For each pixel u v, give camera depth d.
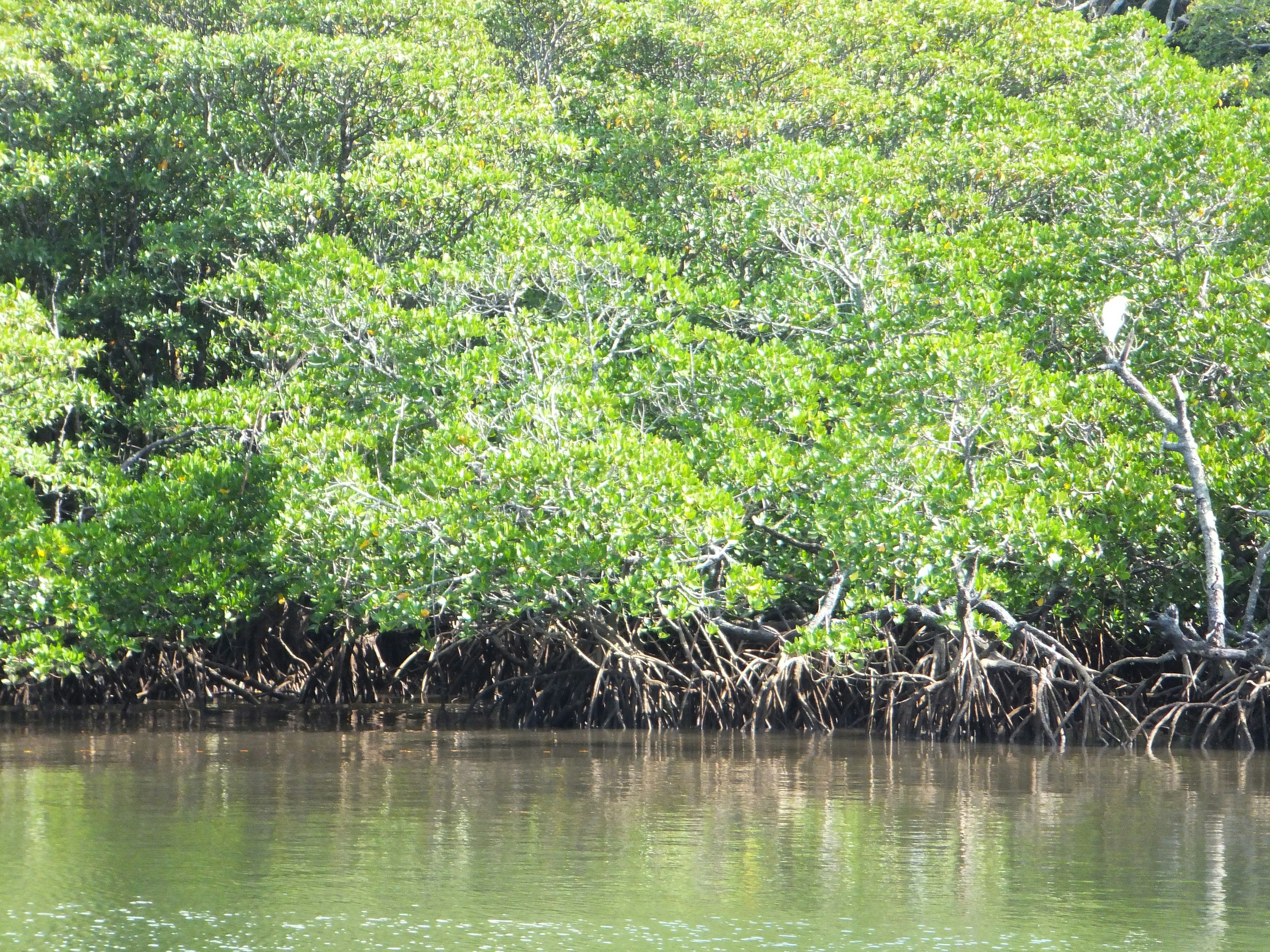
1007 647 34.59
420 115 47.53
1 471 36.94
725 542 32.84
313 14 49.81
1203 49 66.69
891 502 31.28
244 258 45.12
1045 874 18.77
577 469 31.70
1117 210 37.31
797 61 52.59
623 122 50.44
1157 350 34.84
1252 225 36.25
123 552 35.81
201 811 23.48
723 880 18.34
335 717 40.38
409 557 32.66
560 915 16.52
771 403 35.03
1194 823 22.48
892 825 22.31
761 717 35.78
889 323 36.06
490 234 40.44
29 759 30.25
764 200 41.53
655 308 38.91
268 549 36.44
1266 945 15.32
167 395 40.03
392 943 15.32
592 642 38.12
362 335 39.22
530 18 54.62
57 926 15.99
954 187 44.28
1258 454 31.97
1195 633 32.88
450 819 22.78
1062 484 32.16
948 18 54.66
